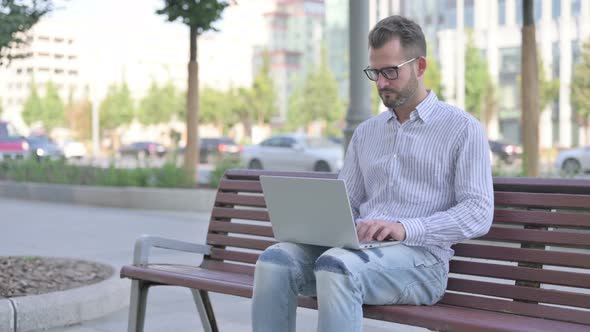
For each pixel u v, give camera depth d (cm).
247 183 398
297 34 11088
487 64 5497
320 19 11169
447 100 6300
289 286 303
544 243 303
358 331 284
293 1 11038
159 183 1462
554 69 5800
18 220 1136
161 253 801
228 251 399
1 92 10275
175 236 946
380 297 295
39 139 3566
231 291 323
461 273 321
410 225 298
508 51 6112
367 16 871
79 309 488
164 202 1282
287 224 310
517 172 1300
